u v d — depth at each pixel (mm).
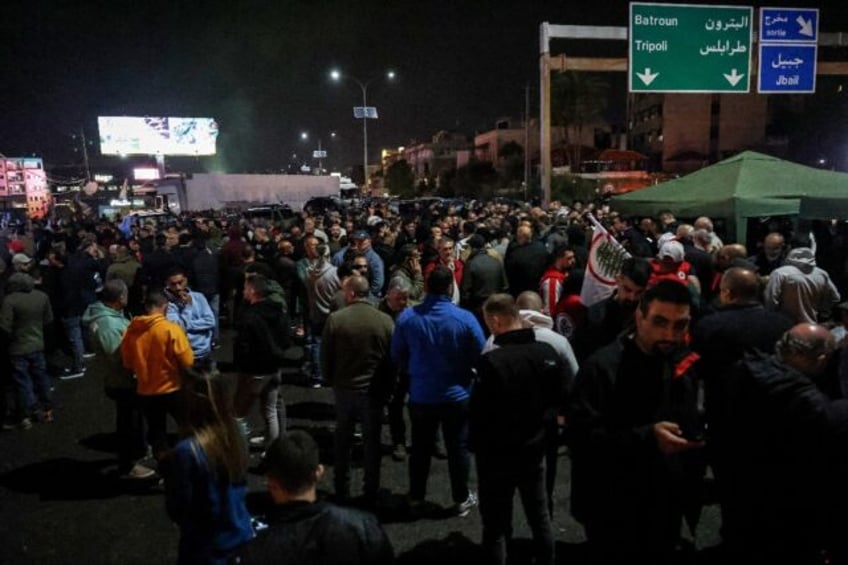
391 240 11727
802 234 7984
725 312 4008
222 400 2801
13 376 6770
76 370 8805
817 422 2760
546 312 6164
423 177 98938
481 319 7977
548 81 15062
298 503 2055
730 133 61719
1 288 9281
